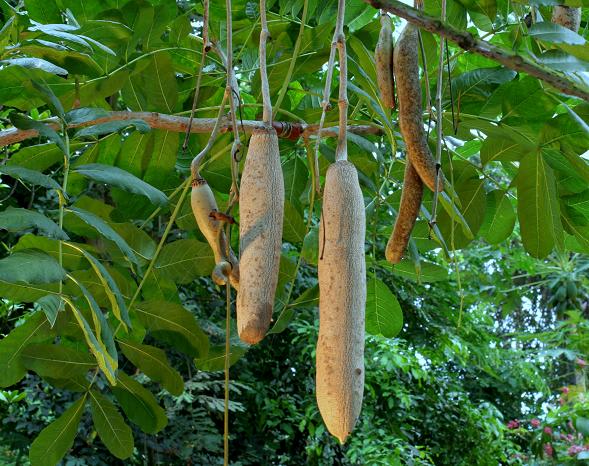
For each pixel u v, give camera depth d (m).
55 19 2.44
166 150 2.43
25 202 6.72
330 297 1.12
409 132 1.33
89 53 2.21
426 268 2.50
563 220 2.44
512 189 2.63
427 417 10.16
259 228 1.15
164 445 7.84
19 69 2.14
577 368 8.55
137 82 2.30
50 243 2.06
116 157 2.46
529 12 1.81
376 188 2.38
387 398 9.56
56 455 2.15
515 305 10.80
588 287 9.83
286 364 9.61
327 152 1.99
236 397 9.22
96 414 2.18
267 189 1.17
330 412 1.08
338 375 1.08
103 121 2.04
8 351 2.08
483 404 10.64
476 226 2.42
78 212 1.59
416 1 1.34
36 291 2.03
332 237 1.14
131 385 2.17
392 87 1.36
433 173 1.33
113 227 2.14
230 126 2.06
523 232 2.20
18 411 7.21
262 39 1.24
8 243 6.09
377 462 8.57
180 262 2.18
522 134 2.20
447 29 1.21
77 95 2.14
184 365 8.60
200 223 1.33
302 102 2.99
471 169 2.39
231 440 9.21
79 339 2.14
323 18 2.52
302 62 2.33
